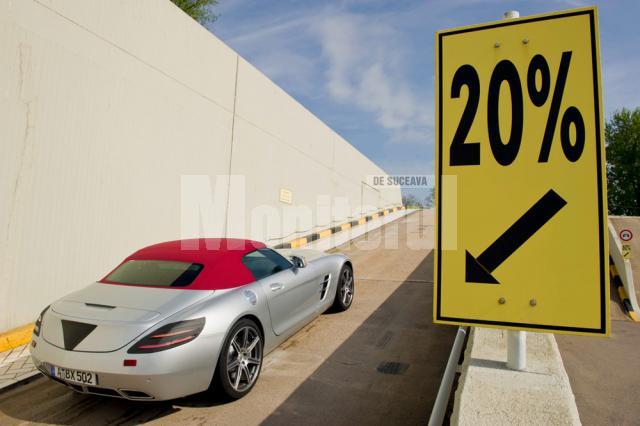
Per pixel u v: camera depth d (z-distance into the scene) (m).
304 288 5.07
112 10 7.13
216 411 3.45
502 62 1.81
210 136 10.08
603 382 4.24
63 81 6.15
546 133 1.72
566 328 1.62
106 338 3.12
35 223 5.71
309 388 3.83
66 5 6.23
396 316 6.13
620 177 39.12
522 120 1.76
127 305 3.41
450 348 4.81
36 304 5.71
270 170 13.30
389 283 8.53
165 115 8.47
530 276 1.69
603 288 1.61
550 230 1.68
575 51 1.73
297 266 5.01
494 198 1.76
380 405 3.49
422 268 10.03
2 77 5.32
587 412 3.57
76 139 6.35
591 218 1.65
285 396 3.69
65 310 3.46
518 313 1.68
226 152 10.77
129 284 3.86
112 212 7.03
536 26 1.78
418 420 3.23
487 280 1.73
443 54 1.90
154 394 3.06
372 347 4.87
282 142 14.23
